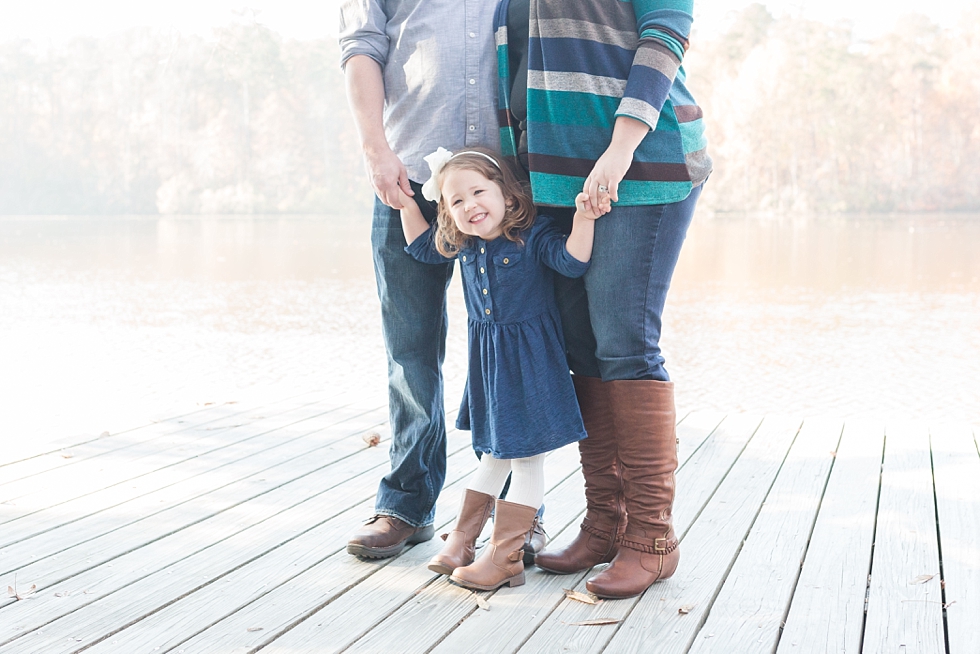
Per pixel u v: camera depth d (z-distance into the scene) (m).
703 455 2.75
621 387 1.66
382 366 7.73
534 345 1.68
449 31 1.74
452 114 1.75
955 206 36.22
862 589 1.71
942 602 1.66
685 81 1.67
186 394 6.14
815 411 6.83
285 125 35.16
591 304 1.65
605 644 1.49
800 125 37.00
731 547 1.95
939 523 2.10
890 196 36.56
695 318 12.08
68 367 7.47
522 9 1.69
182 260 20.02
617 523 1.78
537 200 1.60
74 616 1.62
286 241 25.64
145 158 36.81
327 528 2.11
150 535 2.06
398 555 1.91
